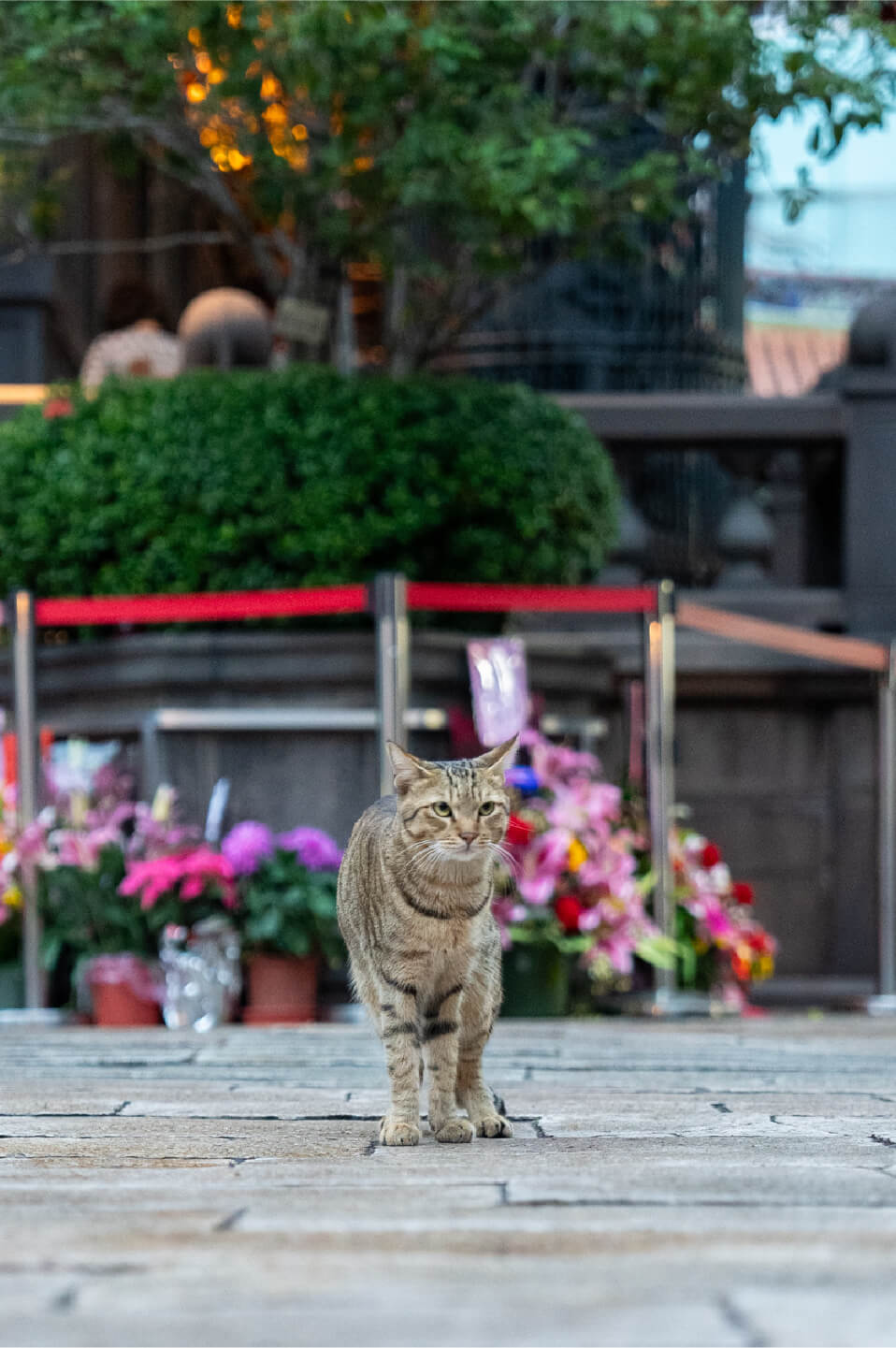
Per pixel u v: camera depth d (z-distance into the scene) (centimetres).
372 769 1062
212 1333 235
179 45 1049
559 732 1130
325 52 977
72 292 1653
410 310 1309
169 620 1027
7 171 1335
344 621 1086
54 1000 1062
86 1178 407
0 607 1040
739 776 1323
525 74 1219
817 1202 354
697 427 1327
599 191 1153
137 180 1753
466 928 499
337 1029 887
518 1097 598
